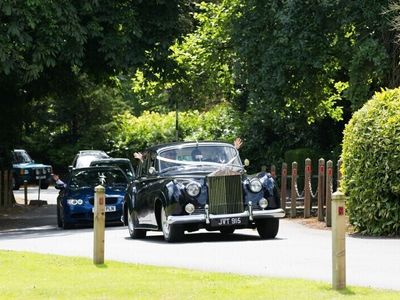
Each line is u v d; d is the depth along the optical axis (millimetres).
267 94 60312
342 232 22438
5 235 47844
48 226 56125
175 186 38156
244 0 60875
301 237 39969
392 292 21938
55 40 55625
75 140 124250
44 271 27188
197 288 22953
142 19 60562
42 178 109562
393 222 38625
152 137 116688
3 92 72250
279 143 93062
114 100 121312
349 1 54406
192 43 69688
